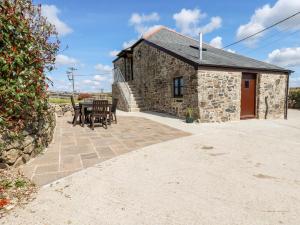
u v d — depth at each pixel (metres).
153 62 12.36
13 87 3.14
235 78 9.52
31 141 3.98
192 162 3.99
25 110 3.65
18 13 3.43
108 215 2.29
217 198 2.66
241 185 3.02
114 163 3.90
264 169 3.64
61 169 3.56
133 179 3.21
